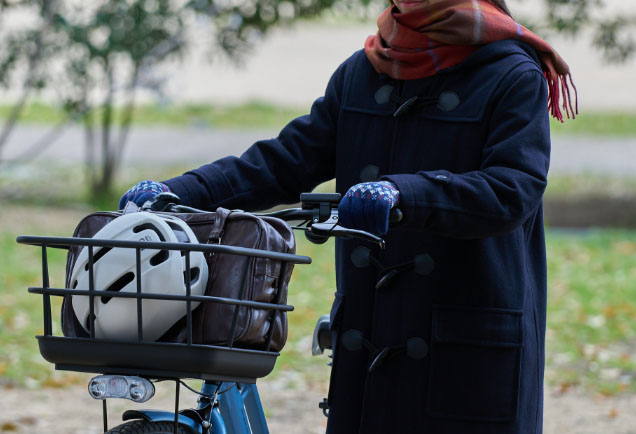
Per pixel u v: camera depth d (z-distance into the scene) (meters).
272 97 49.72
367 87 5.39
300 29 66.31
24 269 20.00
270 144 5.68
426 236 5.03
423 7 5.07
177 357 4.12
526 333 5.10
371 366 5.04
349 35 64.62
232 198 5.55
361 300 5.19
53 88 26.42
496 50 5.03
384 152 5.22
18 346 14.42
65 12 25.06
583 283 19.27
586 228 26.59
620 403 12.02
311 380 13.21
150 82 27.00
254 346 4.37
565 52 57.12
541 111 4.94
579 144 38.75
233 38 25.86
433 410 4.96
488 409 4.95
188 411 4.80
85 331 4.34
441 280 5.01
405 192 4.46
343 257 5.27
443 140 5.03
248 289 4.29
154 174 33.56
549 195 30.50
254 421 5.60
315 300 17.94
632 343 15.08
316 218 4.51
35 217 26.58
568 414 11.54
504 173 4.69
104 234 4.28
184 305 4.21
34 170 34.84
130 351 4.15
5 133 26.67
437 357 4.97
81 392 12.52
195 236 4.53
